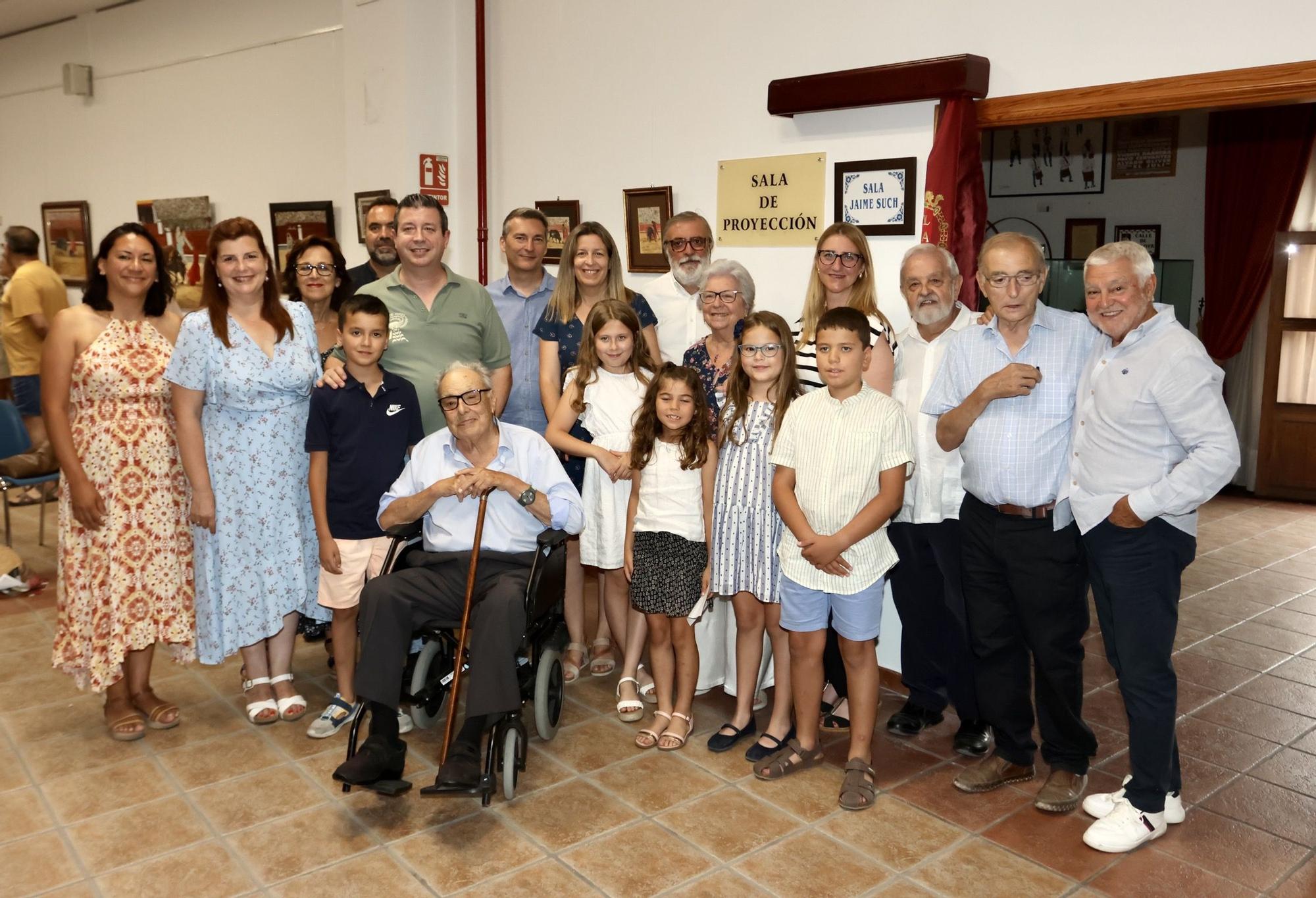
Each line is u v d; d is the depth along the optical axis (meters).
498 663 2.74
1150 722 2.57
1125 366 2.47
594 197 4.76
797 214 3.96
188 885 2.46
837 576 2.84
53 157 8.79
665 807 2.84
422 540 3.26
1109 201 8.23
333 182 6.36
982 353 2.75
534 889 2.44
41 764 3.07
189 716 3.44
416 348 3.49
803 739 3.06
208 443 3.19
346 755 3.16
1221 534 6.34
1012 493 2.69
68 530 3.18
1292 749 3.26
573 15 4.71
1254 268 7.30
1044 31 3.25
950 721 3.47
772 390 3.09
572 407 3.47
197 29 7.12
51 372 3.07
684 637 3.20
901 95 3.44
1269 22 2.83
